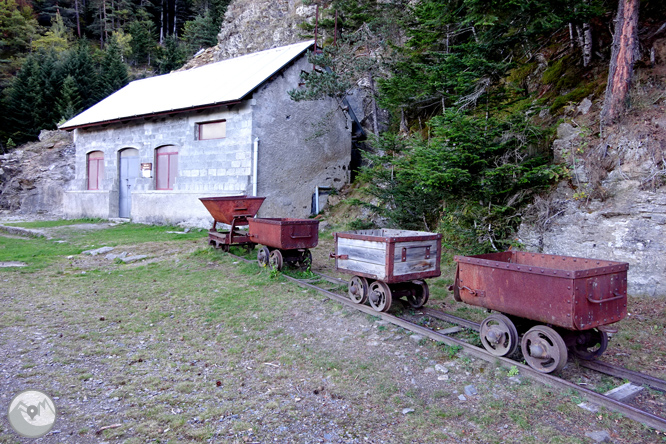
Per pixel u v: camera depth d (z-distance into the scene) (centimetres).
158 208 1739
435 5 920
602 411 384
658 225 698
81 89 3550
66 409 386
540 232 844
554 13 782
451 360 498
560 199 831
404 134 1396
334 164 1834
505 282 474
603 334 468
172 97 1850
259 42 3131
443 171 817
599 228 764
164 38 6072
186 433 352
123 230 1577
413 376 468
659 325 597
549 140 914
